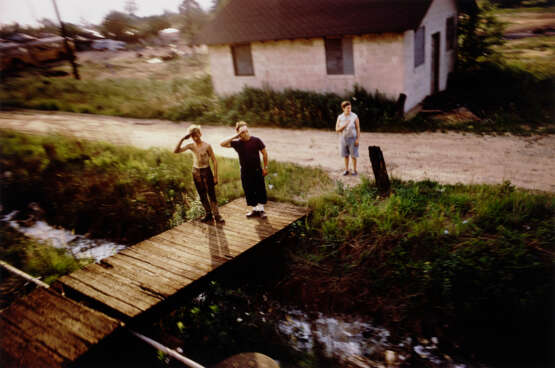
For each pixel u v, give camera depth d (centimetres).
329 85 1595
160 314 562
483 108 1449
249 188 734
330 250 695
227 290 665
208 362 540
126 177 1128
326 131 1412
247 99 1706
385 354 516
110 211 1001
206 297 656
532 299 504
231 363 489
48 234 979
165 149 1303
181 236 735
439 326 538
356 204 779
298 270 674
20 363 461
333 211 780
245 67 1802
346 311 591
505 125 1266
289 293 643
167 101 2028
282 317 604
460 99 1548
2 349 484
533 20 2933
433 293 568
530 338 491
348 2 1530
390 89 1451
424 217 700
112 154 1328
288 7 1670
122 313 533
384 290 600
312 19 1554
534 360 474
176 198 988
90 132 1616
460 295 550
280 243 728
